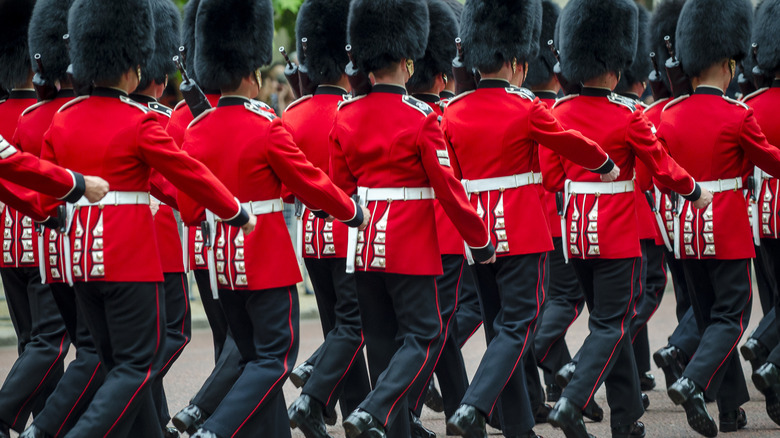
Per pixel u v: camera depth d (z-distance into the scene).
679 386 19.44
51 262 16.45
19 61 20.97
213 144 16.77
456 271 20.06
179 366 29.27
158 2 21.23
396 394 16.20
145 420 16.19
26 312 19.91
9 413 18.44
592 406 21.16
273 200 16.78
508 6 18.25
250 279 16.53
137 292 15.74
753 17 22.78
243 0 17.28
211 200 15.57
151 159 15.56
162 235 20.03
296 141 20.17
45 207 16.27
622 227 18.67
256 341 16.77
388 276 16.69
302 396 19.44
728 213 19.77
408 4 16.94
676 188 18.50
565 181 19.19
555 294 23.48
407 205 16.67
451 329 19.50
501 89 18.23
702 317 20.62
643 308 23.58
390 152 16.58
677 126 20.12
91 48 15.99
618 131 18.55
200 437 15.86
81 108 16.03
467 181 18.25
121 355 15.78
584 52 19.19
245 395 16.14
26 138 19.03
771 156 19.61
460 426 17.05
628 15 19.27
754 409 22.91
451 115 18.47
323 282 20.64
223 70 17.14
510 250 17.83
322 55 20.44
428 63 21.30
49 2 19.80
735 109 19.72
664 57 24.86
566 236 19.14
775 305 21.61
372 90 17.08
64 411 16.77
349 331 19.73
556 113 19.36
